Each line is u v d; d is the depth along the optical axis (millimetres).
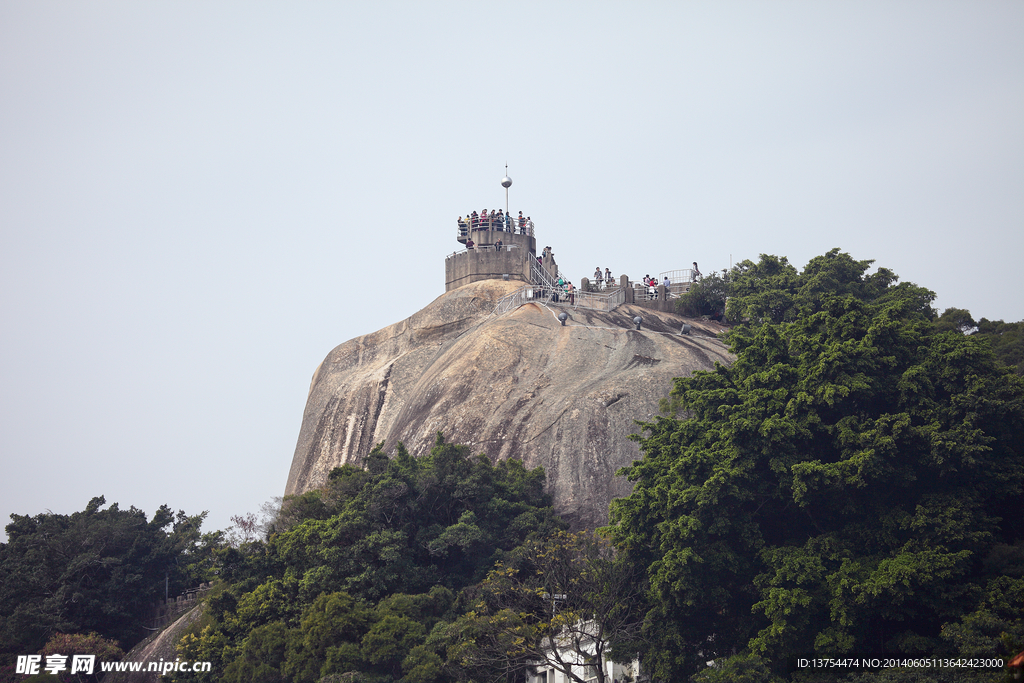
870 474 106312
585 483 155750
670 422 127875
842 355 115125
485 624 118375
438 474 145500
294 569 147375
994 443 110500
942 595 101125
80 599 183125
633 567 119562
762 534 117375
